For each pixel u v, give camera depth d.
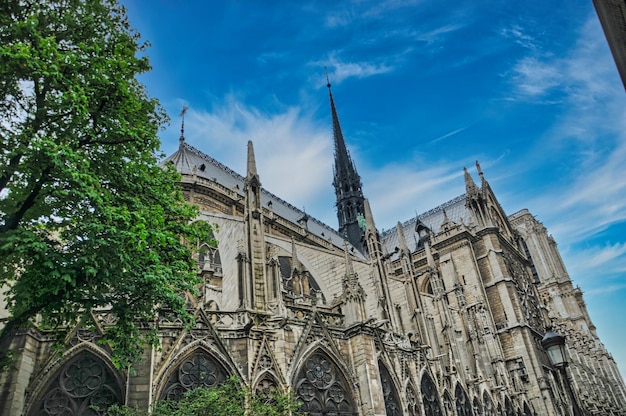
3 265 20.20
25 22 19.66
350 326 35.22
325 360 33.09
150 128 24.86
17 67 19.36
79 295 19.50
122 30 25.19
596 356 98.88
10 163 20.39
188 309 30.02
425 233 86.62
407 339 42.06
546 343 22.52
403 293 53.00
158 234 21.20
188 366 27.92
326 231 96.62
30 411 24.61
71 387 25.88
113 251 19.58
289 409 26.25
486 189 91.38
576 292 111.25
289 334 31.95
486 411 47.72
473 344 53.44
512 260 83.88
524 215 115.62
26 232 18.20
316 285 51.50
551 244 115.25
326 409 31.28
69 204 20.77
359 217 109.69
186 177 63.25
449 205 97.88
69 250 19.95
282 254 51.84
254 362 29.39
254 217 36.16
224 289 40.84
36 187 19.61
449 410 41.91
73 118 20.56
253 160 39.03
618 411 91.50
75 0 23.09
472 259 77.19
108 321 27.88
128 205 22.55
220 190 65.69
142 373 26.02
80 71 21.44
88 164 19.53
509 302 72.75
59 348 22.47
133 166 23.09
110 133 22.19
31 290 19.20
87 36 23.19
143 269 21.42
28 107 21.30
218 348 28.86
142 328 27.02
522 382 66.69
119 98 22.28
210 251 47.28
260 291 33.22
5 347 24.72
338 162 118.00
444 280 77.94
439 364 43.72
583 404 77.31
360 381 33.53
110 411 24.53
